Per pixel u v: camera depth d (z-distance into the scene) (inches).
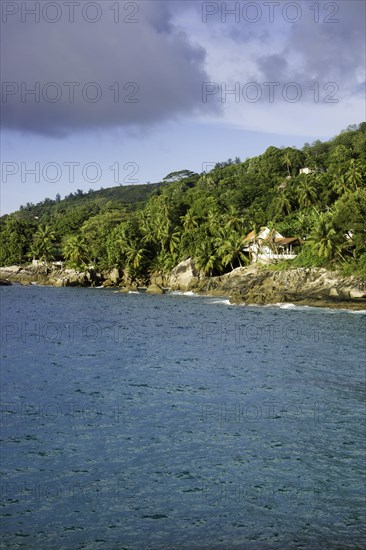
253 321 3029.0
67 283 5876.0
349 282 3700.8
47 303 4249.5
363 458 1139.3
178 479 1058.1
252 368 1916.8
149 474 1079.6
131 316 3398.1
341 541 853.8
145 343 2443.4
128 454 1171.3
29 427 1333.7
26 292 5246.1
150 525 905.5
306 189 5388.8
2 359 2122.3
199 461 1133.1
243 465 1112.8
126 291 5088.6
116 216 6614.2
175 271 5088.6
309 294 3809.1
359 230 3865.7
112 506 963.3
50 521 917.8
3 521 916.6
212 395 1593.3
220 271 5004.9
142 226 5920.3
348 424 1332.4
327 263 4045.3
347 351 2166.6
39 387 1705.2
